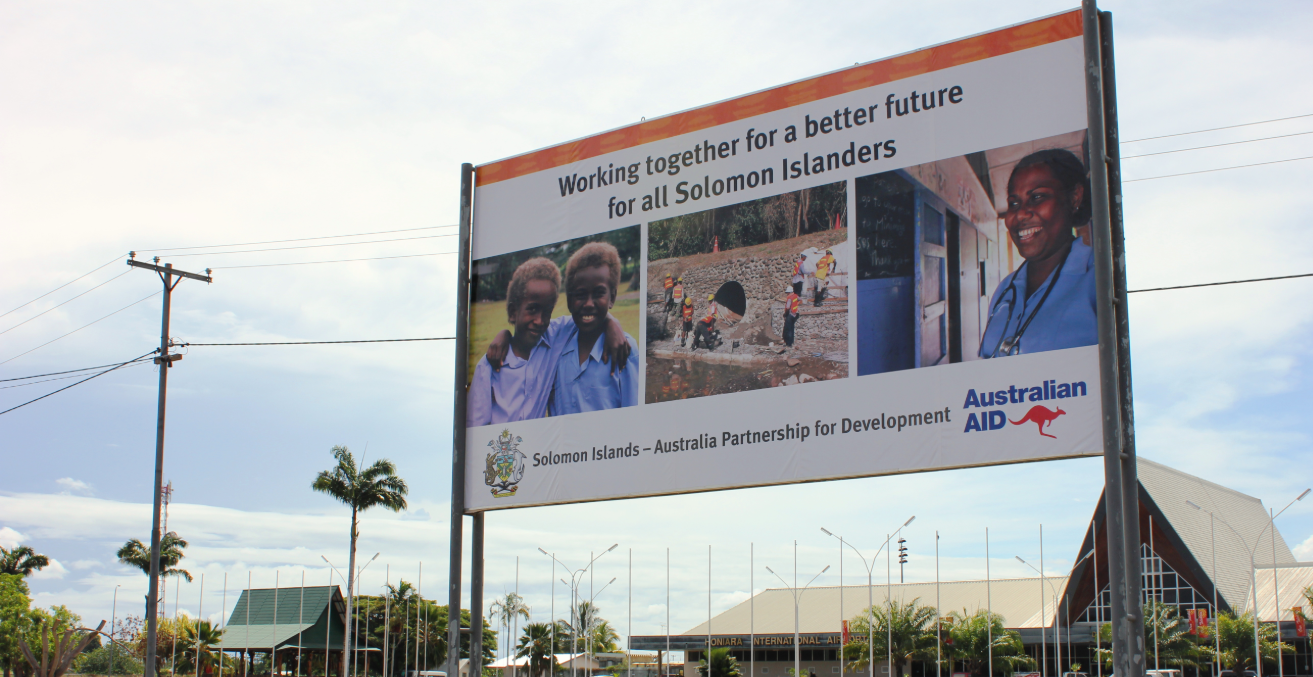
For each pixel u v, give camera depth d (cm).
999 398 1579
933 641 8381
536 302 2052
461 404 2084
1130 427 1467
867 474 1672
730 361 1838
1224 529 10319
